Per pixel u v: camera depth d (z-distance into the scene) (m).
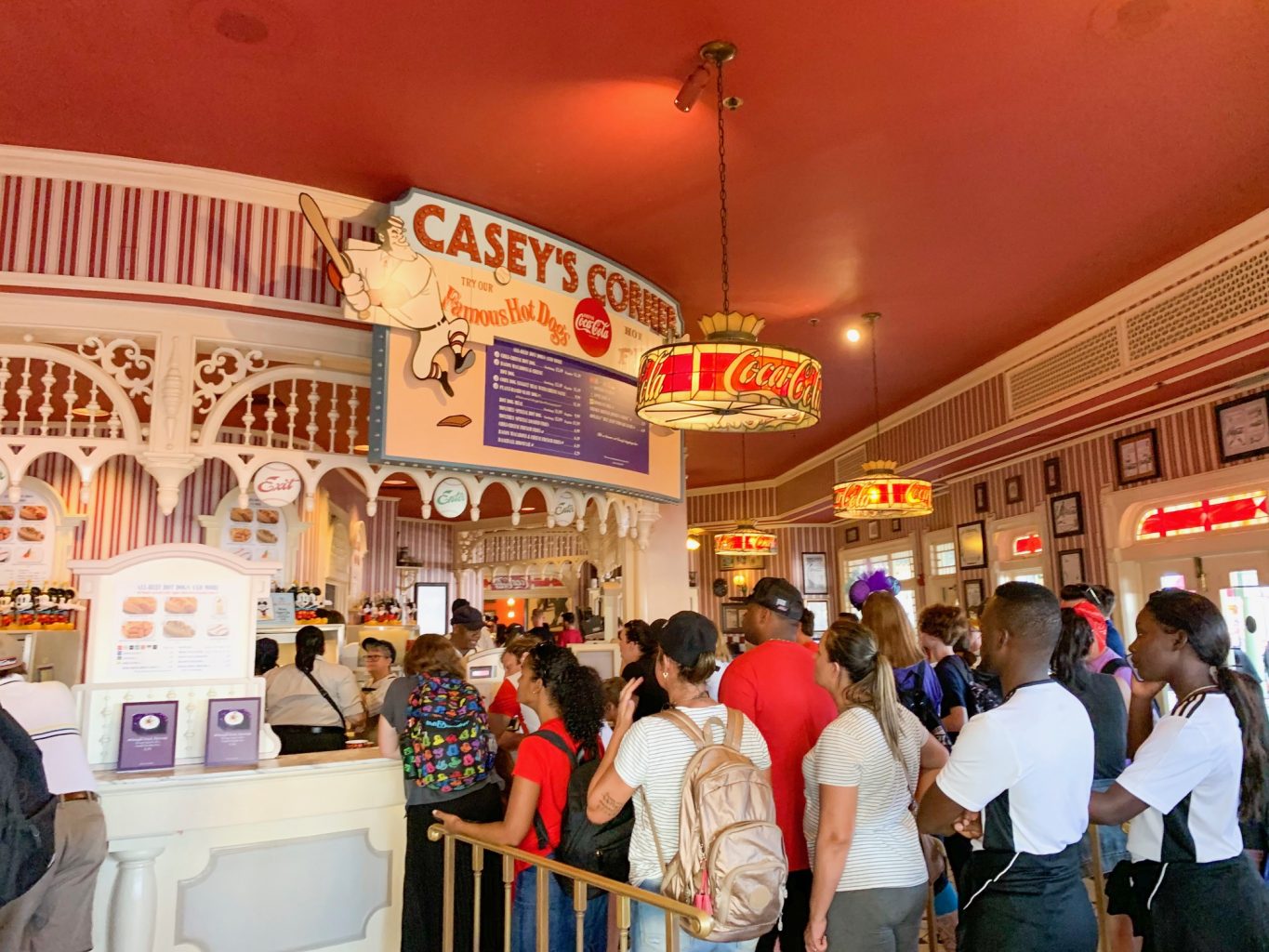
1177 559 5.98
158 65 3.05
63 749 2.64
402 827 3.42
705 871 2.03
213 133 3.46
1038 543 7.44
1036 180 3.96
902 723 2.36
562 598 13.79
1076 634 3.21
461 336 3.96
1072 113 3.44
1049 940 1.83
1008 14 2.87
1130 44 3.03
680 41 2.97
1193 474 5.67
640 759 2.20
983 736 1.90
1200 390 5.41
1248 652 5.44
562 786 2.65
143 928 2.90
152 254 3.64
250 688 3.39
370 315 3.65
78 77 3.11
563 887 2.58
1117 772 3.14
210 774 3.06
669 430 5.25
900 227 4.42
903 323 5.85
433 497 4.01
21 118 3.34
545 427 4.28
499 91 3.23
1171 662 2.12
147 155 3.60
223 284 3.71
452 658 3.33
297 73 3.11
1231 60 3.13
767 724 2.63
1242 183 4.02
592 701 2.77
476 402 4.01
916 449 7.98
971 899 1.95
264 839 3.17
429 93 3.24
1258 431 5.16
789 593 2.91
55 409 6.21
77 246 3.56
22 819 2.09
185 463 3.69
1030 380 6.22
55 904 2.55
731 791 2.09
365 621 8.45
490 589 14.12
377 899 3.35
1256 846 2.11
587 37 2.94
